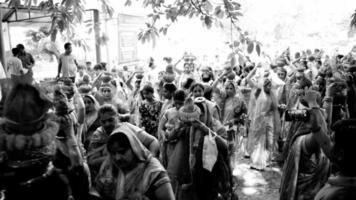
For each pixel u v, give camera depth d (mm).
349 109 8039
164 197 2531
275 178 7387
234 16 3939
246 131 8844
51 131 1954
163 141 5340
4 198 1890
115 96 7066
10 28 12656
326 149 3492
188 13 4180
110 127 3670
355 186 2162
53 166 2098
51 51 5137
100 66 10914
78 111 4828
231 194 5352
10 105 1833
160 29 4195
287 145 5445
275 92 7992
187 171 5012
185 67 9531
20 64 8945
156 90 9469
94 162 3549
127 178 2564
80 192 2715
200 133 4914
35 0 3545
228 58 3885
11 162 1862
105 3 4277
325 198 2234
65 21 3363
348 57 13961
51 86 2730
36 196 1931
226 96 7125
